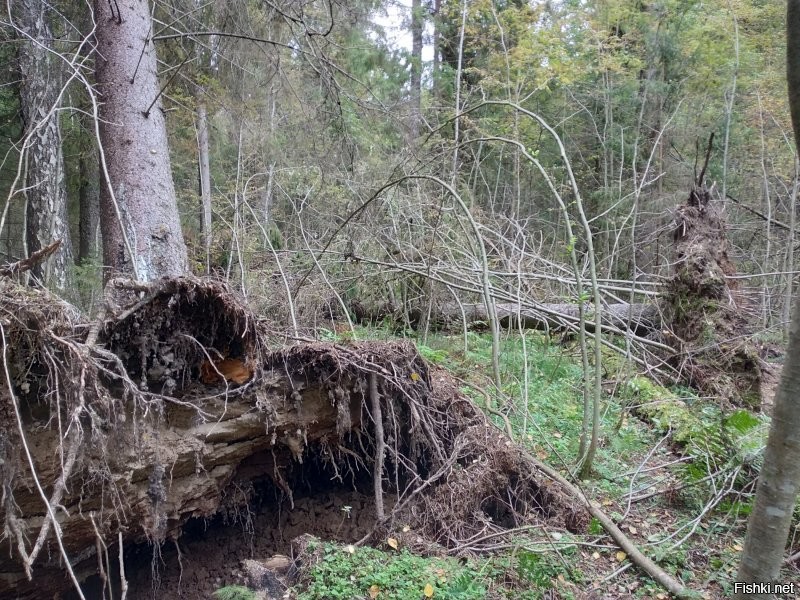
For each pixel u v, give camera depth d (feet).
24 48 20.48
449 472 10.96
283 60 23.98
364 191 24.09
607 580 9.23
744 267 32.76
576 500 11.16
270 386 9.68
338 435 10.71
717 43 37.09
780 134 34.55
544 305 20.83
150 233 15.23
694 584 9.30
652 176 38.42
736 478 11.94
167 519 9.00
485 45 37.99
